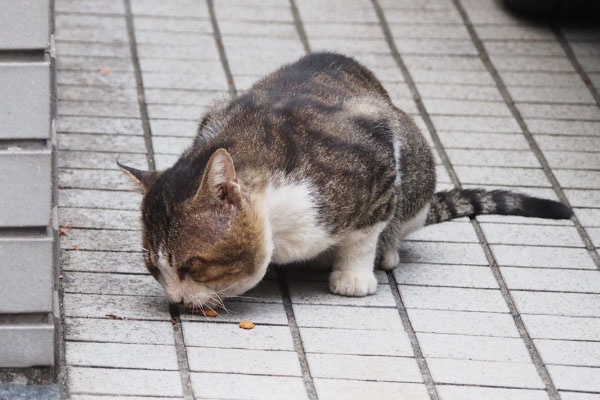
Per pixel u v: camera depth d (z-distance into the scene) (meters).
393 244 6.23
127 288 5.76
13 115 4.51
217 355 5.16
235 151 5.45
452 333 5.55
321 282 6.07
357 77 6.61
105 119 7.84
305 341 5.35
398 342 5.42
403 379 5.07
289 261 5.76
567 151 7.93
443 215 6.81
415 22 9.91
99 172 7.09
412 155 6.26
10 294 4.68
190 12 9.76
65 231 6.31
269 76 6.49
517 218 6.99
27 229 4.65
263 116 5.74
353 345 5.35
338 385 4.96
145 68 8.68
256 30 9.52
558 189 7.41
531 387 5.09
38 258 4.65
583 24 10.08
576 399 5.02
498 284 6.14
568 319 5.78
